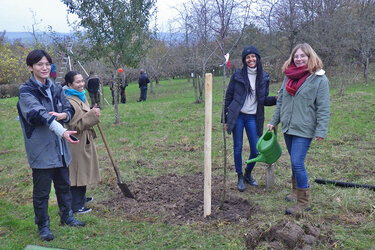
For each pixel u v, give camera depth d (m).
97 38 8.87
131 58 9.32
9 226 3.58
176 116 10.46
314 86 3.40
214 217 3.54
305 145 3.53
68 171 3.40
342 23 16.22
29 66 3.05
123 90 16.67
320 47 16.47
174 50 23.16
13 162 6.16
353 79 15.40
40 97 3.07
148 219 3.60
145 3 9.09
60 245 3.13
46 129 3.07
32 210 3.97
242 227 3.28
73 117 3.58
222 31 3.92
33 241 3.23
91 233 3.34
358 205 3.66
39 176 3.14
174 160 5.86
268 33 17.05
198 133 7.87
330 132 7.20
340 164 5.16
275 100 4.25
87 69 18.00
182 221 3.51
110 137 8.00
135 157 6.11
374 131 7.12
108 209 3.91
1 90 19.81
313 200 3.89
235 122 4.23
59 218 3.69
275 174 4.91
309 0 17.05
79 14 8.70
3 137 8.43
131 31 9.02
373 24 16.20
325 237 3.03
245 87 4.20
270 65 18.55
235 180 4.74
